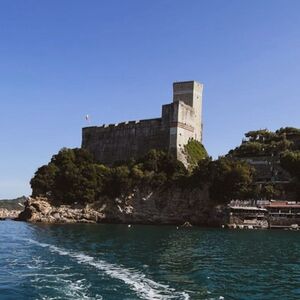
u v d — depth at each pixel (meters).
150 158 169.88
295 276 49.66
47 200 166.00
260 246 81.25
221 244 84.12
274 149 186.62
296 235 110.75
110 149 194.00
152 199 163.25
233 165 153.75
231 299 38.38
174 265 55.94
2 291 39.31
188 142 181.25
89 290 40.09
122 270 51.03
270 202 145.25
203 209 153.50
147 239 93.38
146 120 186.38
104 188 168.12
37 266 53.03
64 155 177.75
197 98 190.25
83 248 73.12
